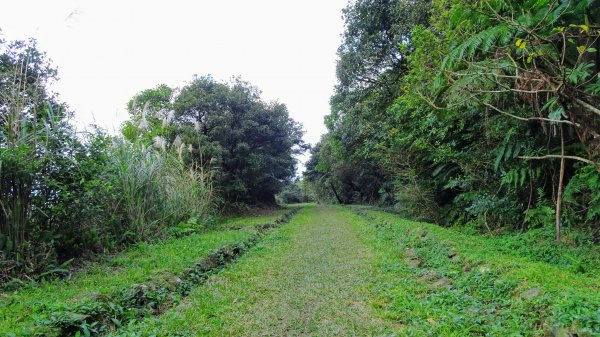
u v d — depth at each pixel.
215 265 5.30
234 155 16.47
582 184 5.09
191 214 8.28
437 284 3.98
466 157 7.56
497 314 2.96
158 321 3.08
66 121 4.92
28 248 4.02
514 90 4.51
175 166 8.83
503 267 3.85
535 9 4.18
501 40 4.33
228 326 3.14
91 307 2.88
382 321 3.17
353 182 26.58
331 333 2.99
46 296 3.29
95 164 5.07
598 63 4.68
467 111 6.51
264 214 16.64
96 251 5.20
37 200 4.30
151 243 6.17
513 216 6.69
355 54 12.02
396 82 11.57
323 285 4.34
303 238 8.27
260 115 18.17
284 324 3.21
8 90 4.43
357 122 13.28
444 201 10.24
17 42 5.77
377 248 6.39
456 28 5.04
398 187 11.65
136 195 6.38
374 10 11.14
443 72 5.01
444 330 2.71
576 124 4.40
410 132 9.08
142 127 7.71
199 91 15.85
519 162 6.50
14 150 3.93
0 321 2.60
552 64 4.20
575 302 2.48
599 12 4.40
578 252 4.49
